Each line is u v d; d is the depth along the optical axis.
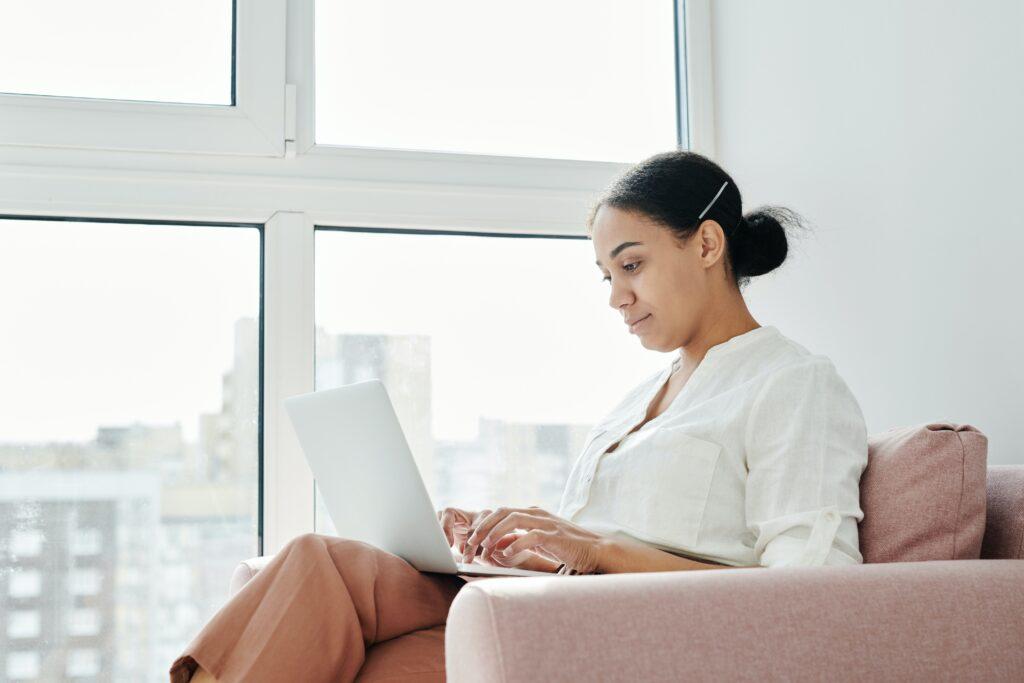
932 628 0.88
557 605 0.79
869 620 0.86
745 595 0.84
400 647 1.05
